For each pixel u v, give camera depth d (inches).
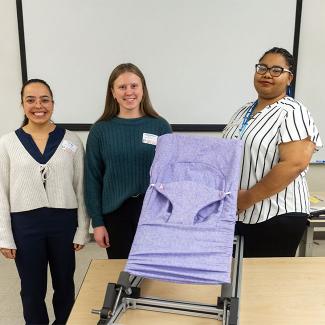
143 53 112.9
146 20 110.2
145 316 46.6
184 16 109.9
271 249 66.2
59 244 69.9
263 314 47.0
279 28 111.0
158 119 71.0
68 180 68.3
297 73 114.8
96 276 56.9
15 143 66.0
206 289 52.9
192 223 46.2
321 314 47.1
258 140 61.2
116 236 72.2
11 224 67.6
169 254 44.1
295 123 58.4
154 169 52.6
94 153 69.7
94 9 109.3
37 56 113.1
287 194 62.7
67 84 115.4
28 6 109.0
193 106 117.3
